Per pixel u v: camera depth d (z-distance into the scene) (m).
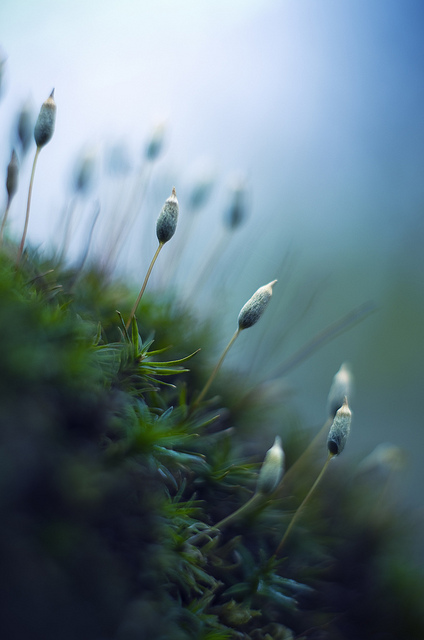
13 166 0.11
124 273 0.14
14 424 0.10
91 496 0.10
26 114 0.12
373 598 0.13
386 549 0.13
